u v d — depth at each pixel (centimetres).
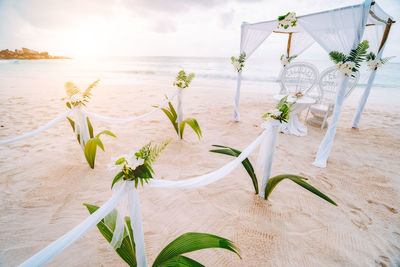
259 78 1998
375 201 293
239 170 366
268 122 250
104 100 869
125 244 162
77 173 339
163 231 234
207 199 290
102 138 480
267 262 201
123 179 138
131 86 1272
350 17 315
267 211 269
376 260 205
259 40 531
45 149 419
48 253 110
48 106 742
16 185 304
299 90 632
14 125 545
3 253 202
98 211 129
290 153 434
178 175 343
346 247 220
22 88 1107
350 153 440
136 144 453
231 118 657
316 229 242
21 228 232
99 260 198
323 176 352
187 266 138
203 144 463
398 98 1116
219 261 201
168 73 2386
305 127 565
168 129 547
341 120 671
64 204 270
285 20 401
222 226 243
